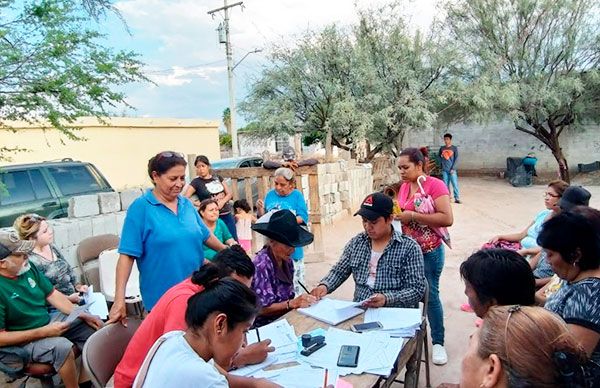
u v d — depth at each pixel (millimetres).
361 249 3041
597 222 1812
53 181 6758
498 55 14383
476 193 13375
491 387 1016
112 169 14953
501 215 9844
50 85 4984
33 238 3713
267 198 4863
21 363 2955
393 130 14172
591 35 13844
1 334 2908
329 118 14070
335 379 1967
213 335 1521
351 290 5449
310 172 6539
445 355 3637
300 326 2570
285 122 14383
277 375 2023
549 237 1866
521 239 4375
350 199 10227
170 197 2801
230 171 6719
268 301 2807
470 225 8930
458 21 14945
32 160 12383
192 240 2830
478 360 1063
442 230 3525
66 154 13438
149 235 2715
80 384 3355
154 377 1491
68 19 5305
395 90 14211
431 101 14289
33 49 5074
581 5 13633
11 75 4918
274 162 6586
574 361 981
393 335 2396
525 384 968
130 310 4203
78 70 5195
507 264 1795
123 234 2725
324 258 6723
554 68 14258
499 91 13672
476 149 17750
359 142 13891
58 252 3988
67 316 3393
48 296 3316
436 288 3598
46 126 6629
